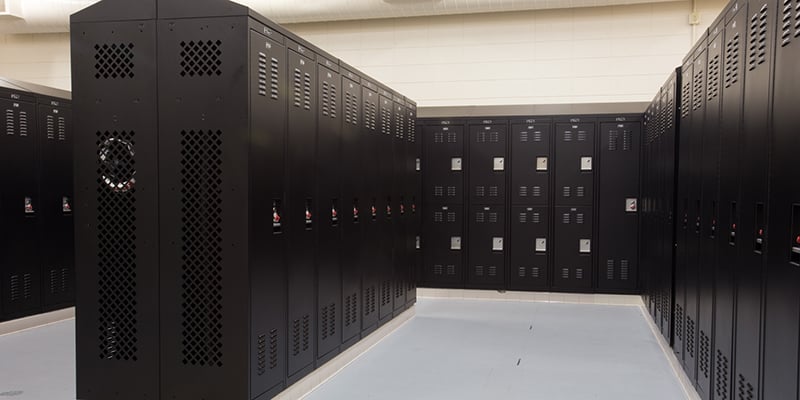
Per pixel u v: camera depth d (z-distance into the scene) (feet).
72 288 21.83
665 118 17.07
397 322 20.25
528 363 15.87
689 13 24.79
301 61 12.50
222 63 10.23
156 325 10.62
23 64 30.07
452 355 16.63
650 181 21.16
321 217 13.75
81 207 10.78
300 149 12.51
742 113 8.82
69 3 25.00
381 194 18.31
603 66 25.58
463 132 25.81
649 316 21.01
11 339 18.38
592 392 13.53
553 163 25.14
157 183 10.52
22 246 19.70
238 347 10.36
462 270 26.04
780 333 7.00
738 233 8.96
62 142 21.24
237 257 10.32
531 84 26.22
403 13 24.53
